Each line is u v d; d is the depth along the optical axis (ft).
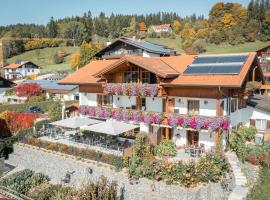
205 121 82.64
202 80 85.46
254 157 83.87
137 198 72.33
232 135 89.51
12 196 75.82
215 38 375.04
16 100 226.99
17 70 394.32
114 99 108.78
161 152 84.94
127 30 598.34
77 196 63.05
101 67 121.08
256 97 122.31
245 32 361.92
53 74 353.10
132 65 98.58
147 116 92.84
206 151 81.82
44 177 91.15
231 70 84.74
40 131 116.47
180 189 66.44
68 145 95.96
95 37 609.83
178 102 92.99
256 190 69.97
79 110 111.34
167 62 105.09
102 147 94.94
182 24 547.08
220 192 67.51
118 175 76.38
